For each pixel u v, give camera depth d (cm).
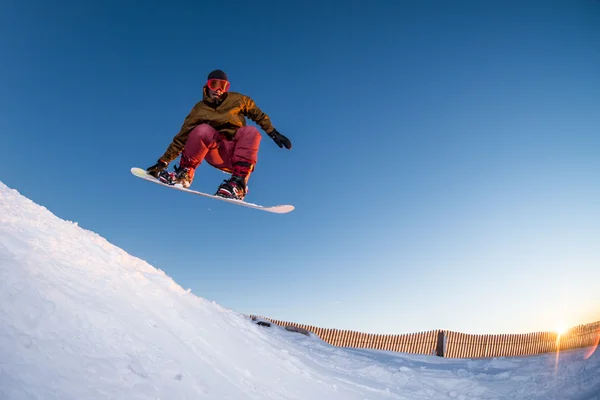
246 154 432
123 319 335
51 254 357
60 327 277
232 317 611
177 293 493
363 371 744
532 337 1488
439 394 684
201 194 425
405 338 1357
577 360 754
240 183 427
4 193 415
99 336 296
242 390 369
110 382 262
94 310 316
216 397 323
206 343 421
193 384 317
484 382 730
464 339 1368
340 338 1338
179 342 371
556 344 1423
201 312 494
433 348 1316
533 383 686
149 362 304
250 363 455
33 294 280
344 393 527
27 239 355
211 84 441
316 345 1026
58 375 242
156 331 357
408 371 775
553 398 621
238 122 449
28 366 234
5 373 220
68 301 305
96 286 359
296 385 469
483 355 1390
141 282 430
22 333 252
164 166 453
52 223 416
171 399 282
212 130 432
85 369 259
